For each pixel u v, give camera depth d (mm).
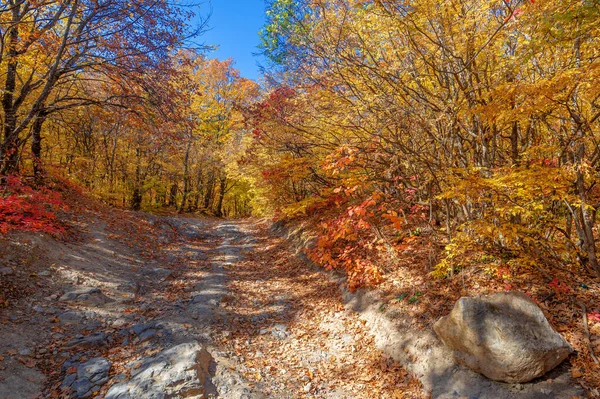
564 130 5559
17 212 7141
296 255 10789
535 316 4273
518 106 4762
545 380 3965
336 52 6727
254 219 21500
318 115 8789
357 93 7387
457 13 5836
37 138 11297
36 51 9633
